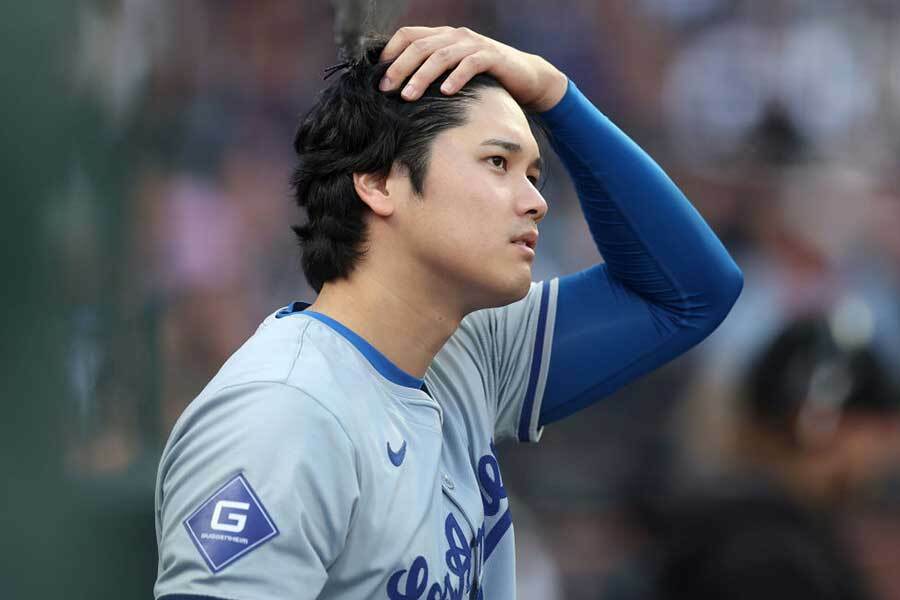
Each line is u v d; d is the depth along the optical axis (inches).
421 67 220.7
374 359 219.0
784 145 844.6
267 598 187.8
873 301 745.0
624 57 881.5
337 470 198.4
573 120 249.8
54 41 357.1
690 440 620.7
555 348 262.8
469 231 215.9
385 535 203.0
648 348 266.1
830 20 891.4
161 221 566.3
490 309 262.1
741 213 796.6
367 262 222.8
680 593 341.7
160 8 620.4
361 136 220.4
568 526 653.9
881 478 447.8
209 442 198.4
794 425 420.5
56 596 354.0
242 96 741.3
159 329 451.2
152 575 386.0
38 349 347.6
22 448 344.8
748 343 605.9
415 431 218.1
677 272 260.4
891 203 800.3
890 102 873.5
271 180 720.3
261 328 221.6
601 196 257.3
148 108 552.1
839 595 341.7
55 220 357.1
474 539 226.2
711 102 870.4
